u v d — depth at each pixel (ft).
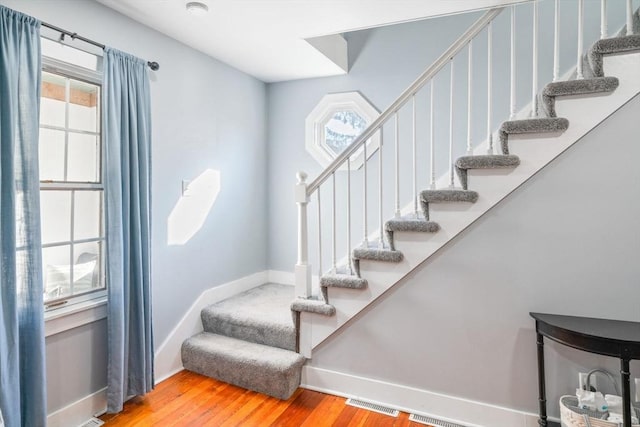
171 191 9.65
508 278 7.36
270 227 13.85
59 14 7.02
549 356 7.07
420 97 11.46
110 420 7.54
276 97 13.60
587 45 9.84
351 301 8.50
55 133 7.34
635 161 6.57
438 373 7.87
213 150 11.10
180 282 9.96
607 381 6.73
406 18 8.44
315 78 12.96
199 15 8.30
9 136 5.98
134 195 8.00
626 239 6.64
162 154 9.37
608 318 6.75
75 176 7.66
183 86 9.94
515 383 7.32
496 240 7.43
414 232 7.93
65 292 7.49
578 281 6.93
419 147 11.47
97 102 7.98
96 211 8.05
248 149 12.72
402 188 11.70
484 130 10.77
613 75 6.63
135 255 8.02
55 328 6.95
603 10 6.80
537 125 6.95
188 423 7.49
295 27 8.93
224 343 9.70
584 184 6.86
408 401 8.08
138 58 8.28
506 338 7.38
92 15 7.63
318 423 7.55
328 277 8.58
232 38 9.57
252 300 11.42
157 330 9.27
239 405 8.18
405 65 11.75
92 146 7.95
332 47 11.33
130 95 8.01
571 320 6.66
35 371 6.29
